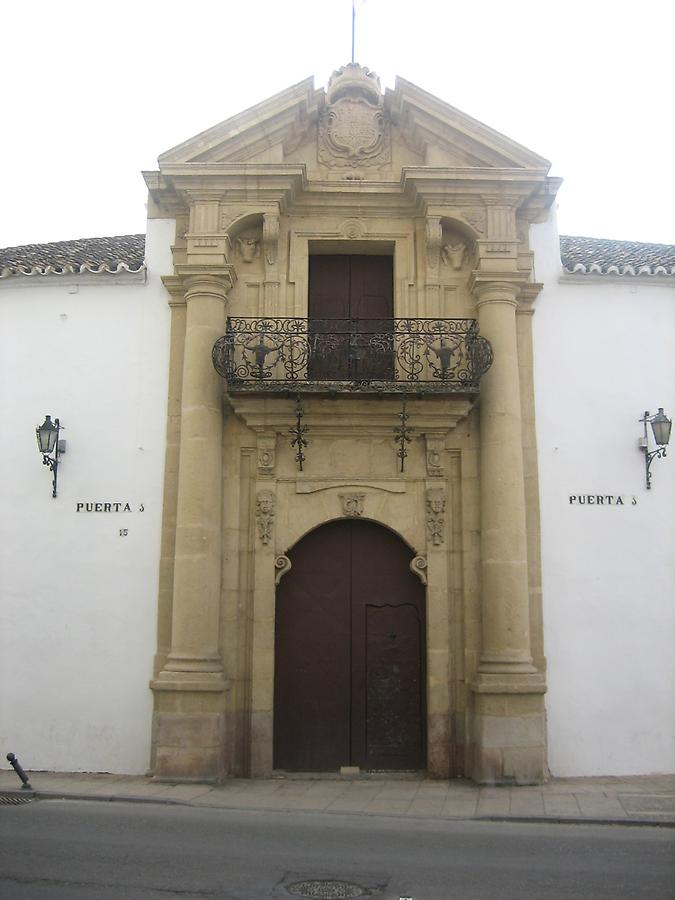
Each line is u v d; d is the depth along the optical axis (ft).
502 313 40.63
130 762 38.37
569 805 32.37
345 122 43.68
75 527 40.24
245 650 39.40
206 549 38.50
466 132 41.98
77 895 20.72
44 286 42.34
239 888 21.58
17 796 33.27
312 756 39.32
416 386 39.04
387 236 42.75
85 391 41.34
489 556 38.93
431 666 38.96
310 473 40.52
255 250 42.45
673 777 38.17
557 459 40.70
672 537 40.37
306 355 41.06
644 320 42.11
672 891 21.80
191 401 39.58
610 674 39.19
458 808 32.09
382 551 40.86
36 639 39.47
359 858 24.76
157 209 42.83
